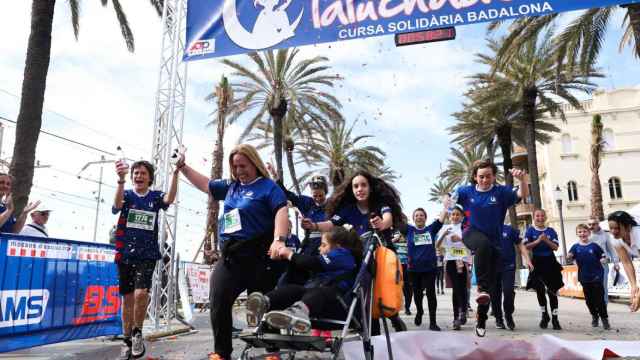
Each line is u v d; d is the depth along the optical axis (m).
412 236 7.87
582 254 7.72
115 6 13.20
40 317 5.34
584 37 14.35
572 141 41.72
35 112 9.48
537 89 22.50
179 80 8.07
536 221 7.75
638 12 11.55
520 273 26.05
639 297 3.92
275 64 20.98
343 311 3.46
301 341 3.05
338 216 4.73
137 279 4.97
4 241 4.96
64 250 5.75
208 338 6.71
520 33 15.23
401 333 4.27
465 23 7.30
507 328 7.42
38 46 9.70
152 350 5.57
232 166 3.92
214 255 12.70
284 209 3.75
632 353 4.34
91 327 6.12
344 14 7.72
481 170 5.60
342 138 29.20
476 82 23.78
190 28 8.18
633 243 4.11
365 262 3.38
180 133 7.91
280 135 21.22
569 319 8.89
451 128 27.11
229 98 21.25
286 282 3.71
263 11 8.02
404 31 7.48
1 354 5.27
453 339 4.27
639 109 40.38
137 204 5.12
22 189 9.13
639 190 39.38
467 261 7.77
